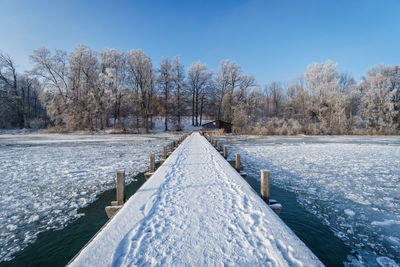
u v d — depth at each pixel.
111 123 47.03
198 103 58.66
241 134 41.59
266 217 3.42
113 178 8.52
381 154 14.91
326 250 3.94
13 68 41.34
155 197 4.34
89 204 5.97
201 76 52.41
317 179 8.64
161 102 42.41
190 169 7.14
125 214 3.50
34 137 30.08
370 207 5.89
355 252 3.88
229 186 5.16
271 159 13.06
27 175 8.90
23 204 5.93
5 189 7.15
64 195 6.65
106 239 2.73
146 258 2.36
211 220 3.31
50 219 5.07
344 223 4.98
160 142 23.16
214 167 7.49
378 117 38.41
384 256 3.75
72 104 36.53
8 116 40.75
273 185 7.88
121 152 15.31
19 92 44.16
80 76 38.50
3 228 4.64
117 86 39.66
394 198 6.54
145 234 2.87
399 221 5.08
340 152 15.96
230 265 2.25
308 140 27.44
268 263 2.28
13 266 3.50
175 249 2.54
